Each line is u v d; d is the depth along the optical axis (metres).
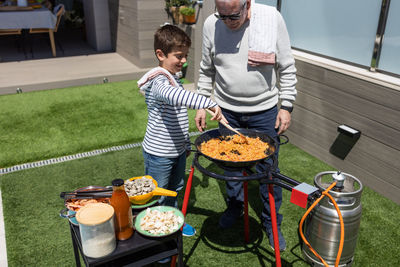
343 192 2.13
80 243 1.58
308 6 3.55
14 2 7.66
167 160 2.07
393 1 2.76
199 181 3.26
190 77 5.95
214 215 2.80
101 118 4.60
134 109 4.90
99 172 3.39
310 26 3.58
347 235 2.05
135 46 6.46
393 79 2.82
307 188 1.64
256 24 2.17
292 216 2.78
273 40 2.20
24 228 2.63
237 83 2.31
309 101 3.60
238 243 2.50
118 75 6.10
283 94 2.38
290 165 3.53
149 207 1.78
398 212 2.85
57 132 4.20
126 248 1.53
